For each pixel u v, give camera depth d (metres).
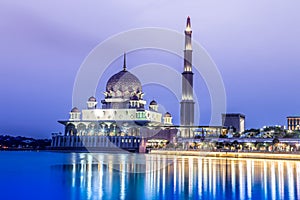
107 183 81.62
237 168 121.25
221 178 91.56
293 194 68.56
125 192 70.19
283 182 84.69
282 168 122.06
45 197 65.75
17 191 72.00
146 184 80.12
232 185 79.69
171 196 66.44
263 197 65.62
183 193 69.50
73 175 97.31
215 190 73.00
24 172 105.81
